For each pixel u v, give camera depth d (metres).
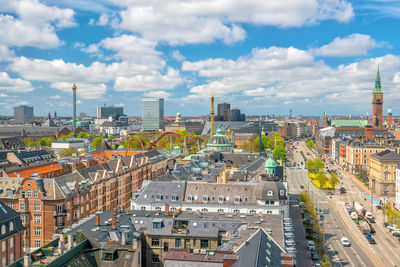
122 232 90.19
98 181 172.38
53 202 141.75
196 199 147.25
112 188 188.12
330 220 198.38
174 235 105.94
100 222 106.06
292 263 81.44
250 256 75.19
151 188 152.75
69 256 80.69
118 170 196.62
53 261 75.56
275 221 110.56
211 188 150.25
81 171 171.50
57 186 145.50
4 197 143.62
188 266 81.31
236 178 182.38
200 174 191.75
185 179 179.88
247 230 96.06
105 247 88.06
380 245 160.38
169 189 151.25
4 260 107.12
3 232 107.19
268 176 152.25
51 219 142.00
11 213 113.06
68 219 146.25
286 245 98.94
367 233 175.12
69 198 146.75
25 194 143.00
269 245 87.56
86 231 95.31
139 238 98.88
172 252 88.06
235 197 146.12
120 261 86.62
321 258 141.88
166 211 117.75
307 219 179.00
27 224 142.50
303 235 165.38
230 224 108.88
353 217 199.00
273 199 142.62
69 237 87.06
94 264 86.31
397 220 177.25
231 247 90.88
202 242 105.44
